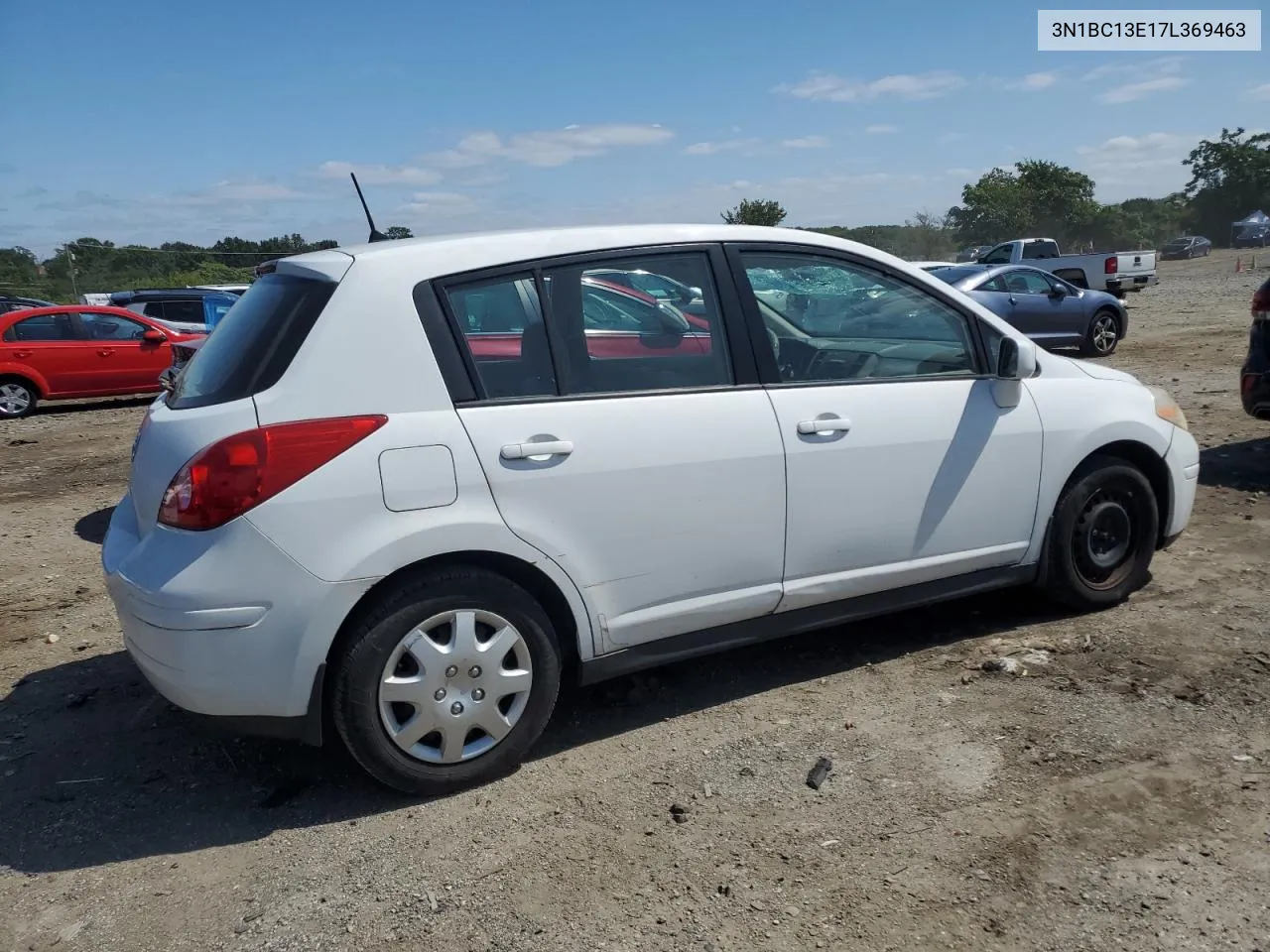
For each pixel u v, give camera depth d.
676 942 2.62
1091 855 2.90
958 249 65.50
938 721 3.73
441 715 3.29
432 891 2.88
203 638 3.04
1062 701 3.82
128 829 3.26
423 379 3.25
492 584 3.31
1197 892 2.73
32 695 4.31
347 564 3.09
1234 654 4.15
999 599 4.94
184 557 3.05
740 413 3.69
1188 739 3.50
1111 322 15.53
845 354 4.02
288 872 3.00
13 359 13.88
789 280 3.94
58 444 11.46
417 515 3.18
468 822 3.21
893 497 4.00
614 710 3.95
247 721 3.15
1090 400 4.50
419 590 3.22
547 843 3.08
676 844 3.04
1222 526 5.97
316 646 3.10
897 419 3.98
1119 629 4.48
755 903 2.76
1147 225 72.38
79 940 2.73
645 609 3.62
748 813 3.19
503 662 3.38
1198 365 13.13
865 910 2.71
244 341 3.38
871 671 4.20
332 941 2.69
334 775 3.55
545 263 3.51
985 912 2.69
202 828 3.25
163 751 3.78
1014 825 3.06
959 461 4.13
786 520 3.79
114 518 3.82
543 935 2.67
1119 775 3.29
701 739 3.69
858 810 3.18
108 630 5.11
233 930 2.75
